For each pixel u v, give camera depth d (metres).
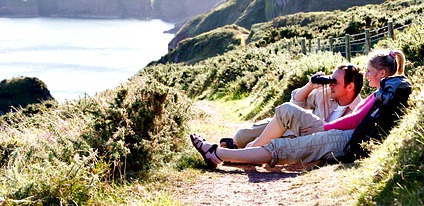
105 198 5.52
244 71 25.91
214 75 30.88
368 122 5.87
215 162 6.79
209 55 122.94
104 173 6.14
